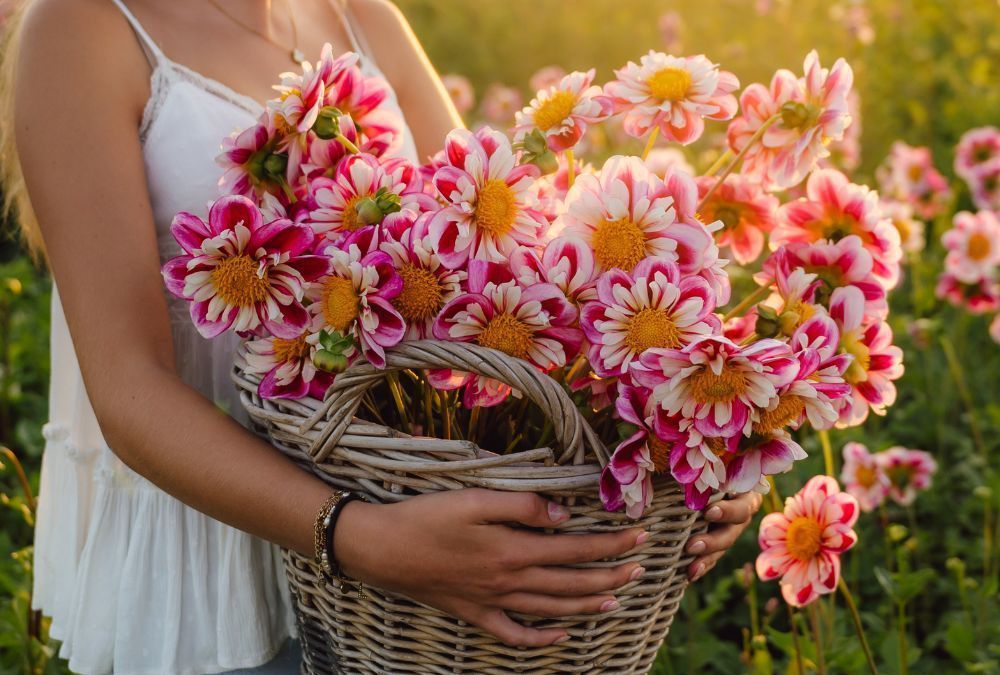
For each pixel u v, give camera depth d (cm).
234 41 143
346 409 108
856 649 202
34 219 151
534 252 109
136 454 117
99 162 123
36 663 195
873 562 263
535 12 855
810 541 144
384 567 108
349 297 106
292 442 116
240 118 137
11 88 137
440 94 172
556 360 108
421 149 169
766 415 103
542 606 108
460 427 123
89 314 120
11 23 143
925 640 243
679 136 125
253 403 118
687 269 107
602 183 110
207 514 118
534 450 105
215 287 108
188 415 117
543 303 106
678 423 102
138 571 136
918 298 319
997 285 308
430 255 107
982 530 276
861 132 552
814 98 122
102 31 129
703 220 133
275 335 110
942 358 359
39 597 157
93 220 122
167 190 133
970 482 287
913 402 334
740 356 97
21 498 261
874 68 603
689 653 212
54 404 150
